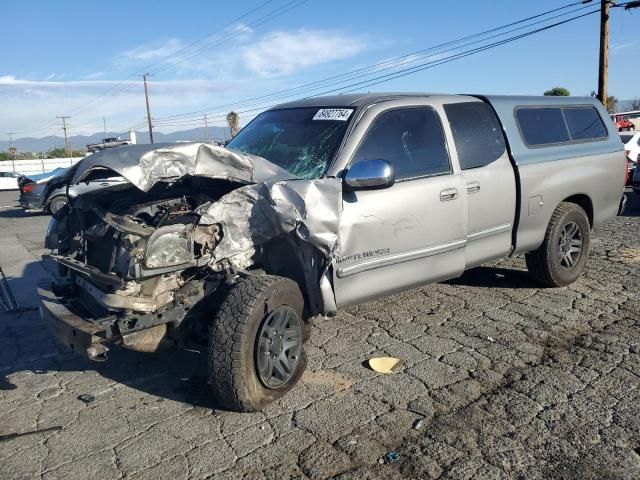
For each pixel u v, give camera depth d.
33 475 3.17
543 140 5.81
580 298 5.78
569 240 6.07
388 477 3.00
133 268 3.41
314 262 3.99
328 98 5.05
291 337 3.89
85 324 3.46
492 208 5.14
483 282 6.41
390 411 3.68
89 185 4.55
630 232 9.09
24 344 5.26
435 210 4.60
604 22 23.28
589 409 3.61
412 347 4.68
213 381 3.56
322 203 3.76
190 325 3.79
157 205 4.01
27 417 3.84
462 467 3.06
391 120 4.57
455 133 4.98
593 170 6.21
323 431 3.47
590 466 3.03
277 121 5.09
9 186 36.75
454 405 3.73
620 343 4.61
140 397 4.05
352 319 5.36
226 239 3.74
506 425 3.46
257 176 3.91
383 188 4.09
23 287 7.61
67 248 4.39
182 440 3.45
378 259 4.28
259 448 3.32
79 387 4.27
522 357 4.42
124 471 3.17
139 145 3.64
